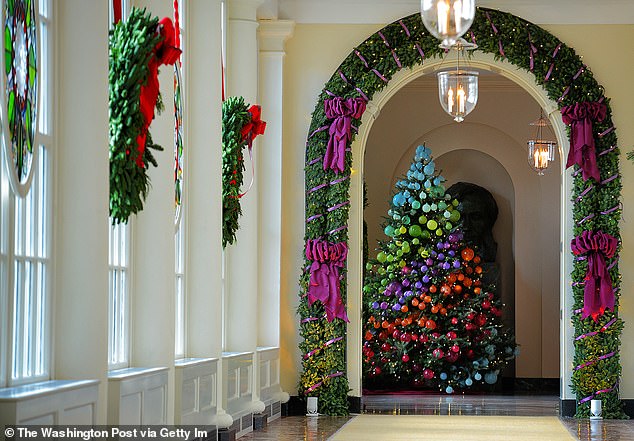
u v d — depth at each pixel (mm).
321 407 12609
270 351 12219
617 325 12438
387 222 16234
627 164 12711
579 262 12500
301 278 12695
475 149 17516
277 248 12695
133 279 8133
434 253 15953
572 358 12672
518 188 17422
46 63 6504
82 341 6609
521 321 17312
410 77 12883
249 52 11812
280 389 12609
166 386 8008
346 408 12633
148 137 6883
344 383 12641
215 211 9750
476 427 11414
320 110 12742
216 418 9469
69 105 6641
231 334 11383
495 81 17203
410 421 12008
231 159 10102
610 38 12781
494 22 12609
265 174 12750
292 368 12836
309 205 12711
